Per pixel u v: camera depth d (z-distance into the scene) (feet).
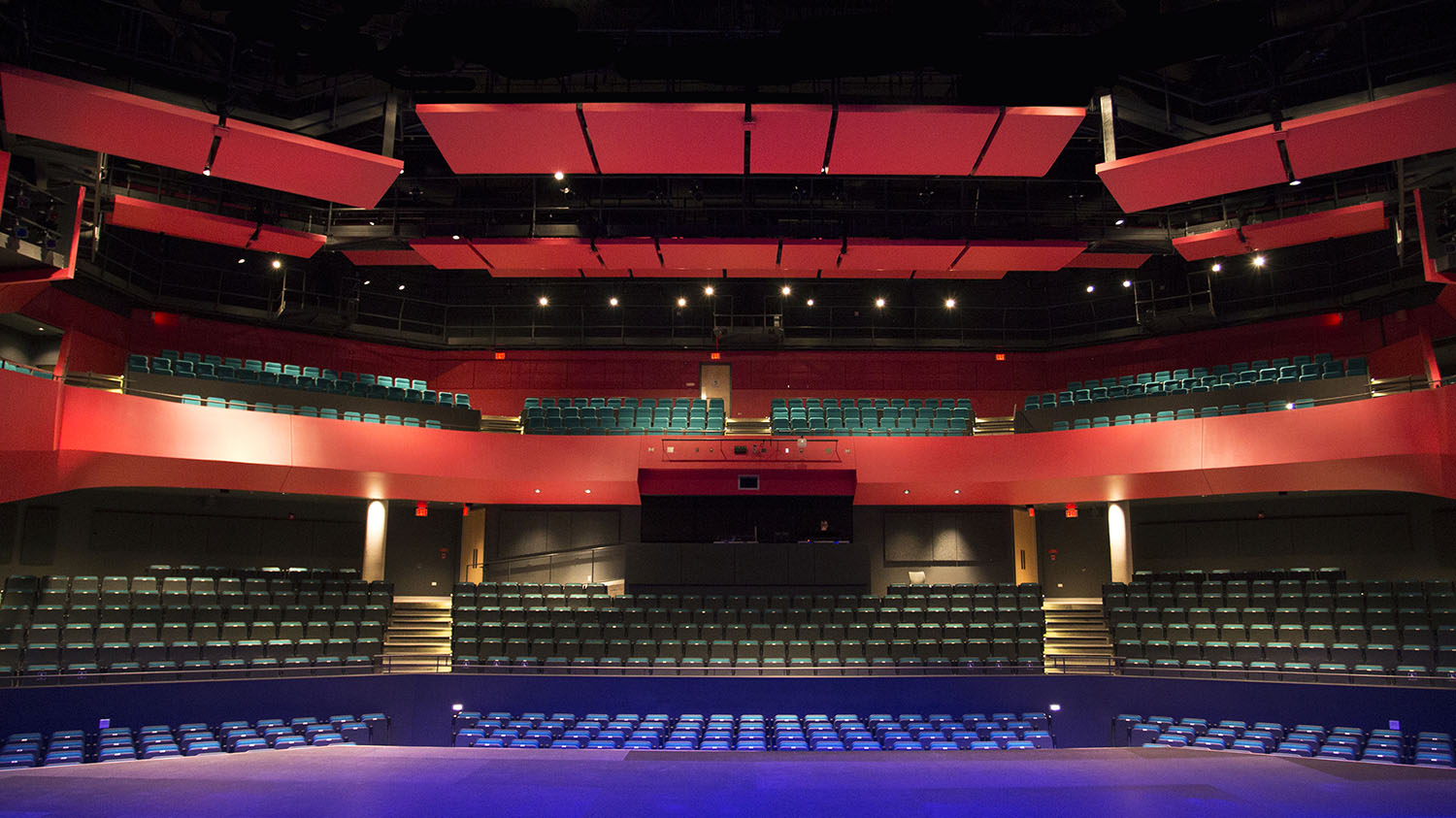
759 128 51.90
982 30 43.06
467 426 76.69
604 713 55.06
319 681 53.72
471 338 85.20
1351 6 54.34
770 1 55.01
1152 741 49.42
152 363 66.28
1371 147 50.83
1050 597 79.20
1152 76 59.26
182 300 72.69
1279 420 63.05
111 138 50.80
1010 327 86.84
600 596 67.97
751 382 87.35
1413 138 49.90
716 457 72.23
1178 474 66.28
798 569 71.72
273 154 52.49
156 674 50.78
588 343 85.25
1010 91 45.60
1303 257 75.05
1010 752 24.17
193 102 53.21
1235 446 64.18
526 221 72.23
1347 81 59.62
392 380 79.71
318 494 68.08
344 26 44.62
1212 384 73.10
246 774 21.62
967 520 77.82
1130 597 66.13
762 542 73.56
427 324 84.74
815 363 87.45
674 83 57.31
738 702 55.47
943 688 55.98
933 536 77.46
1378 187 60.95
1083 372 85.66
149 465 59.98
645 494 73.56
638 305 86.69
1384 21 57.36
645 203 72.08
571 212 70.23
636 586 71.61
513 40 44.73
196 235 62.95
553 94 50.62
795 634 60.80
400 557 78.13
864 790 20.33
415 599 74.54
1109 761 23.18
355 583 66.54
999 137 52.49
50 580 59.11
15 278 52.70
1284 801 19.25
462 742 46.47
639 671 57.21
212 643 54.29
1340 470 60.64
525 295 86.63
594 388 86.58
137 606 57.16
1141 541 78.38
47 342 65.82
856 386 87.25
